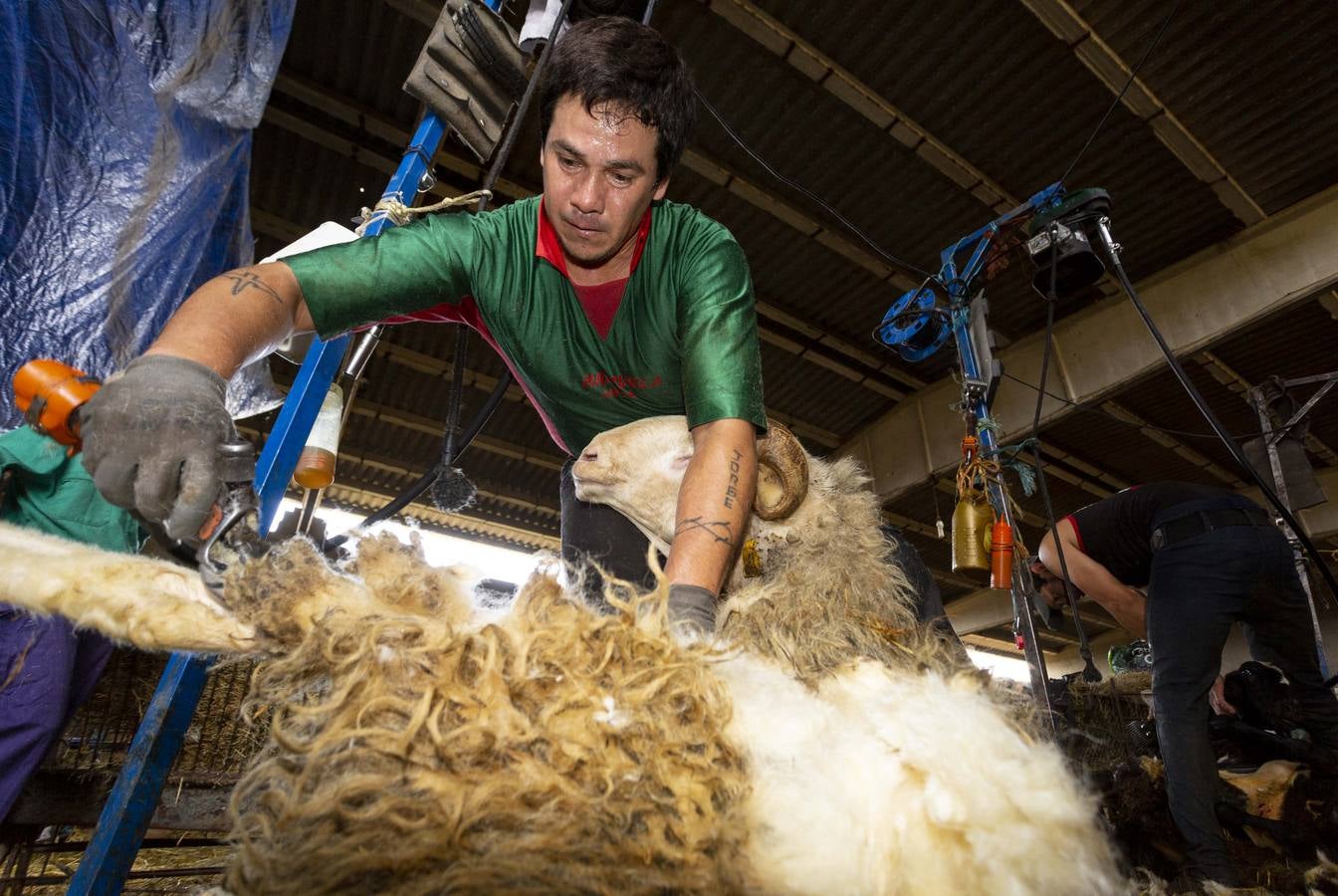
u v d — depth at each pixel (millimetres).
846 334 8859
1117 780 2650
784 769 543
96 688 2482
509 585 1407
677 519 1146
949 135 6441
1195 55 5727
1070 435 10312
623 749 504
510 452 9742
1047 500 3223
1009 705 763
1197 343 7234
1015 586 3051
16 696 1764
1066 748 2324
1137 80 5848
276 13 1938
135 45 1708
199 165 1828
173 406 758
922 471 9328
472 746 481
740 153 6641
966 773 526
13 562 573
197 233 1884
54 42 1610
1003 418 8484
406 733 467
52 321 1683
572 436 1693
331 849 448
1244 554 2434
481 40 2324
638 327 1444
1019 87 6051
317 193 6785
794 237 7531
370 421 9141
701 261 1393
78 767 2357
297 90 5879
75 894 1279
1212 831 2164
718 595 1091
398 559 610
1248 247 7074
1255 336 8344
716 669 623
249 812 521
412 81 2238
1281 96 5988
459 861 447
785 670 722
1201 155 6371
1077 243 3727
